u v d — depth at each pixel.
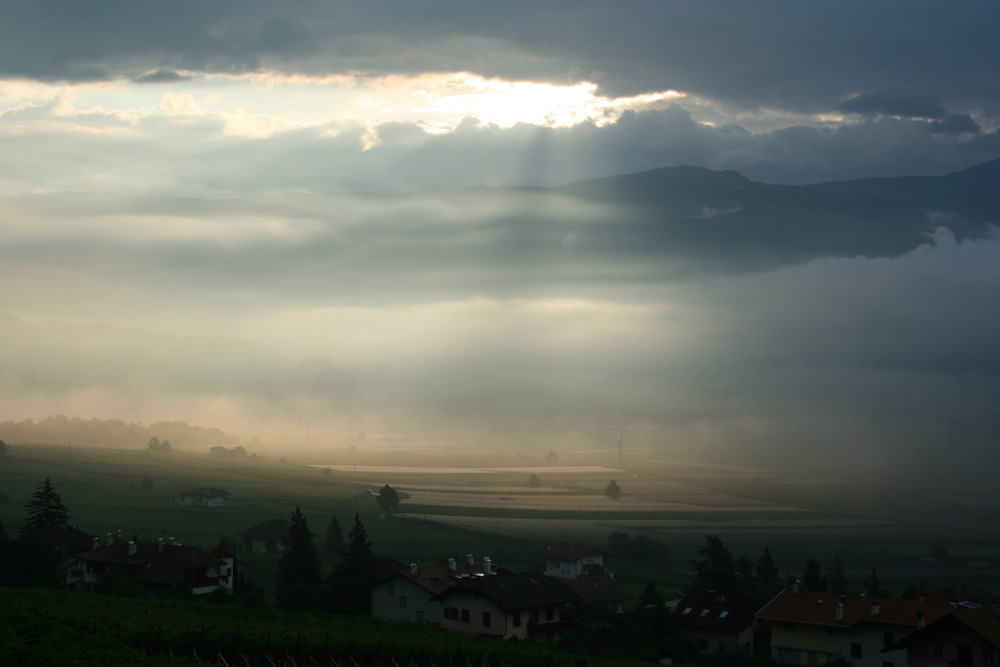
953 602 87.62
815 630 69.38
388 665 55.69
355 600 83.50
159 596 87.69
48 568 98.31
